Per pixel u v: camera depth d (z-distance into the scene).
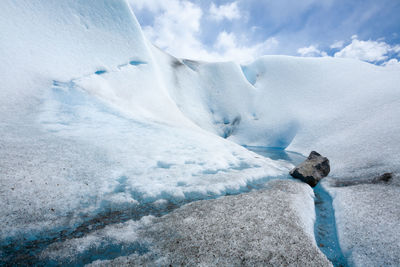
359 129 19.47
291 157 21.84
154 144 10.77
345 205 6.07
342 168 11.44
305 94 44.72
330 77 44.97
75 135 9.34
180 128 15.95
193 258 3.33
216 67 64.50
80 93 15.45
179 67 58.94
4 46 13.65
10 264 3.10
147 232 4.12
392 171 8.53
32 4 17.27
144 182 6.61
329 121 28.36
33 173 5.52
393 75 33.16
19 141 7.22
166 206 5.55
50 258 3.27
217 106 55.72
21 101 11.37
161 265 3.18
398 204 5.59
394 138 13.17
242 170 9.23
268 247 3.62
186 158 9.71
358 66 44.84
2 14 14.82
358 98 30.06
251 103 53.31
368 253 3.91
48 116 10.94
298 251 3.57
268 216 4.80
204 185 6.91
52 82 14.81
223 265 3.19
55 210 4.55
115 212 5.00
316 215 6.06
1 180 4.87
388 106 21.28
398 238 4.10
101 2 23.27
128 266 3.12
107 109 14.95
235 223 4.44
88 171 6.50
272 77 57.56
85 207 4.95
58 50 17.23
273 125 42.81
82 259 3.32
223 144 14.17
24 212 4.21
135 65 24.73
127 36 24.91
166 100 25.20
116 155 8.24
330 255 4.13
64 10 19.56
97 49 20.94
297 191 7.14
